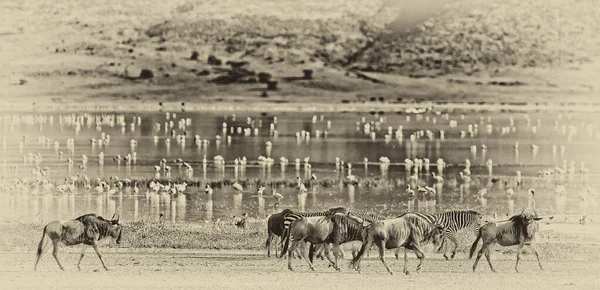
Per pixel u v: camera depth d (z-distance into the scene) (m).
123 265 134.62
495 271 132.25
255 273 128.62
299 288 118.50
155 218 197.12
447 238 147.50
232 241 155.00
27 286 118.25
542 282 125.06
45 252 135.00
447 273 130.75
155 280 122.94
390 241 127.75
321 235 128.88
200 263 136.62
